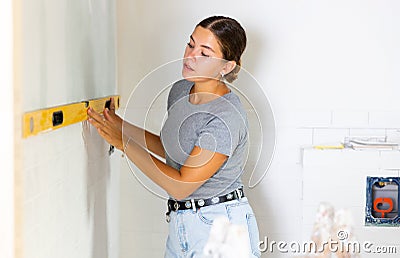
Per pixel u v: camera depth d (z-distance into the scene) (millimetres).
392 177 3283
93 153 2584
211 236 2549
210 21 2588
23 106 1595
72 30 2182
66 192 2111
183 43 3381
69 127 2160
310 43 3381
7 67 1521
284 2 3361
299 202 3430
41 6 1776
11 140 1538
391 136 3420
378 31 3379
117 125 2516
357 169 3285
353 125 3418
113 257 3160
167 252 2670
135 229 3441
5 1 1501
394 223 3293
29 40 1662
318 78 3398
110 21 3094
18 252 1573
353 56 3389
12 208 1555
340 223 3309
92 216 2574
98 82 2707
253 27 3371
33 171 1718
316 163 3293
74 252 2244
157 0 3369
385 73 3398
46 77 1833
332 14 3371
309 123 3416
